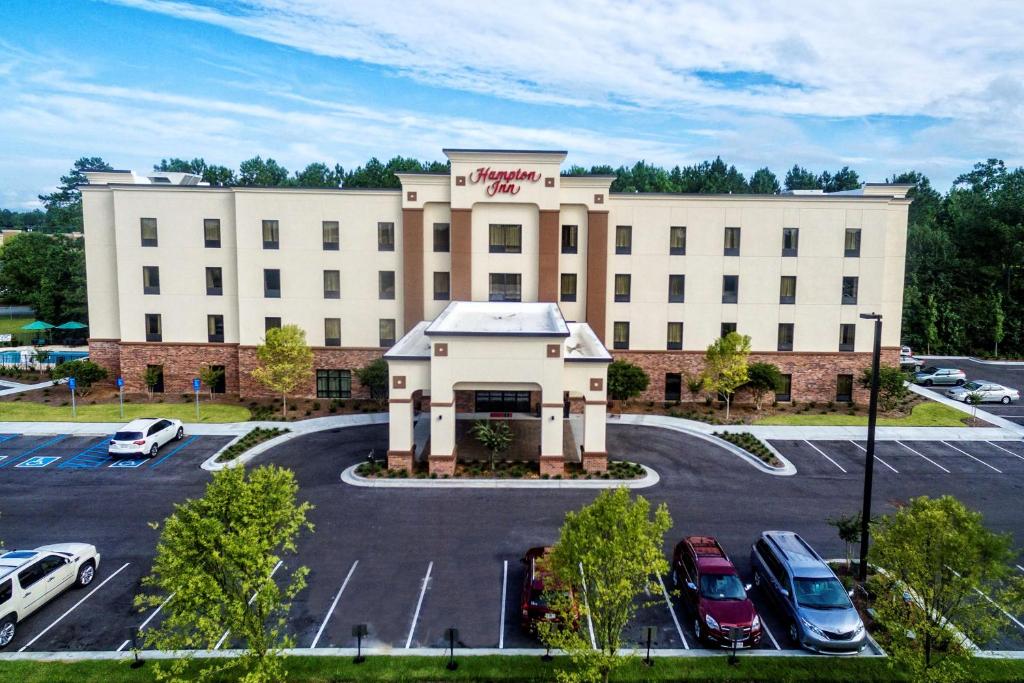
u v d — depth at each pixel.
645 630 16.94
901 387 41.72
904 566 16.03
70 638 18.39
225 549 13.78
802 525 26.17
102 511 26.88
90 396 44.97
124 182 46.66
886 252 45.00
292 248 43.97
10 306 97.00
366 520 26.23
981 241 70.88
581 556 14.67
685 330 44.50
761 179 104.38
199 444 35.56
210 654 17.53
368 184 90.19
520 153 41.25
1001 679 16.67
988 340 66.94
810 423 40.47
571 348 36.00
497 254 42.53
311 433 37.66
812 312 44.53
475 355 30.53
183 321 45.41
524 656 17.52
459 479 30.55
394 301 44.38
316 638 18.39
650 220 43.50
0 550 22.03
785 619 19.23
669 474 31.75
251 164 100.31
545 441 30.98
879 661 17.56
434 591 20.97
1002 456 34.88
